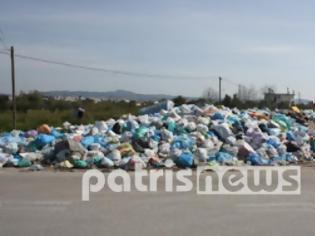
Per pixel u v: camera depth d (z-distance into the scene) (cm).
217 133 1627
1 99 4488
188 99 4544
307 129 2067
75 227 662
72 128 1828
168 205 809
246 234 634
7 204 809
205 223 689
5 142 1526
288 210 780
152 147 1458
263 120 1964
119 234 627
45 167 1272
